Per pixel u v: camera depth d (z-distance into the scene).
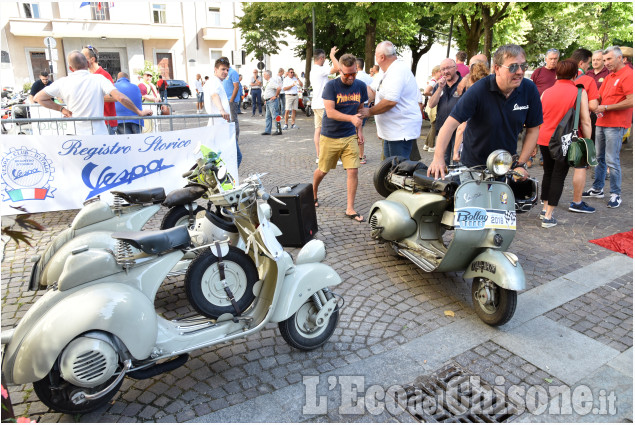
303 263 3.34
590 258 4.87
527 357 3.22
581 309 3.87
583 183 6.13
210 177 3.56
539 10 15.92
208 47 37.94
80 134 6.02
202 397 2.82
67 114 6.18
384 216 4.50
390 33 21.14
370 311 3.82
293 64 38.81
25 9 32.62
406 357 3.22
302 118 18.09
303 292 3.10
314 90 8.73
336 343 3.39
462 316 3.76
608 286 4.27
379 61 5.60
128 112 7.49
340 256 4.88
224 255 2.95
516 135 3.93
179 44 37.22
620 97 6.17
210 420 2.63
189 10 36.66
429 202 4.22
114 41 35.41
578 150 5.23
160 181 6.38
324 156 5.95
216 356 3.22
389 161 5.06
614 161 6.35
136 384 2.94
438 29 25.11
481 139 3.95
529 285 4.28
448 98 7.28
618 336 3.48
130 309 2.45
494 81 3.67
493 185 3.64
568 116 5.36
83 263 2.57
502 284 3.30
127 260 2.67
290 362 3.16
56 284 2.79
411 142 5.91
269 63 38.12
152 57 36.81
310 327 3.24
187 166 6.52
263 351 3.29
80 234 3.77
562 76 5.38
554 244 5.25
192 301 2.94
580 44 28.45
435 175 3.69
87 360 2.30
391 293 4.12
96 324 2.34
